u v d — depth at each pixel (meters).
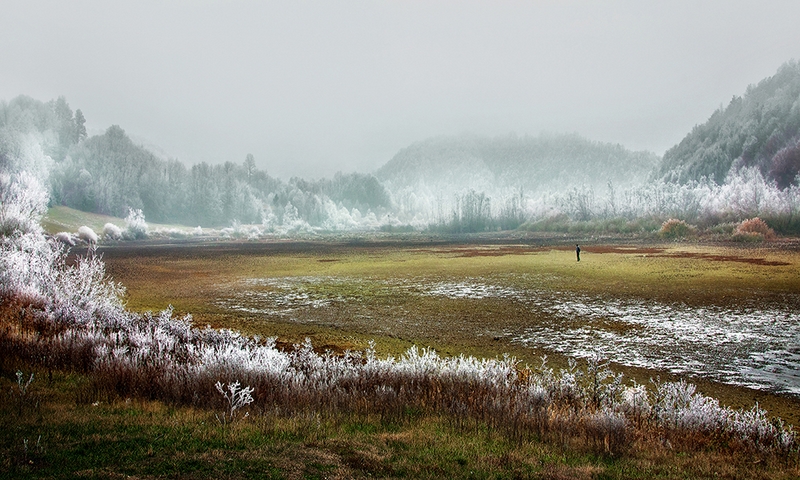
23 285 14.10
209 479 4.17
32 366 8.23
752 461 5.89
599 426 6.32
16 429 5.09
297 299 22.97
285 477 4.31
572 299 21.86
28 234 18.28
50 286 15.15
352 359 11.06
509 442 5.77
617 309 19.38
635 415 7.25
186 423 5.69
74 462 4.37
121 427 5.40
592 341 14.49
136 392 7.04
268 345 12.05
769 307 19.31
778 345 13.84
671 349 13.52
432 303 21.42
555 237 86.94
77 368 8.48
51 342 9.44
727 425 7.04
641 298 21.80
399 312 19.45
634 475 4.98
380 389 7.52
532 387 7.94
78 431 5.18
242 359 8.31
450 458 5.03
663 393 8.42
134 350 9.22
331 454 4.95
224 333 12.38
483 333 15.66
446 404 7.12
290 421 6.00
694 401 7.75
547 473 4.80
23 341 9.25
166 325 12.72
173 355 9.45
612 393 8.23
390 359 9.65
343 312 19.61
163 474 4.22
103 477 4.09
